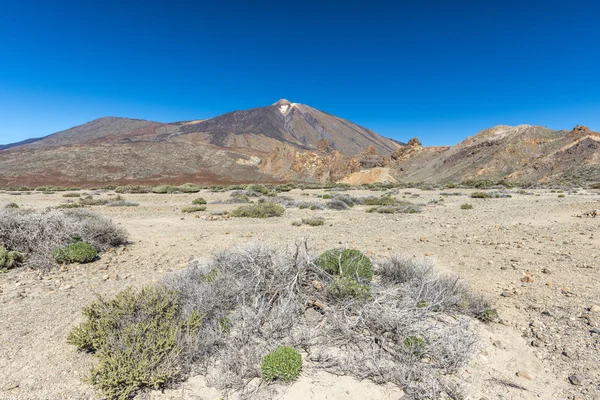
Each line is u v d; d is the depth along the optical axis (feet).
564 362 11.53
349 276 15.48
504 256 25.21
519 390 10.28
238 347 11.66
